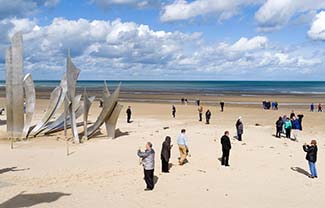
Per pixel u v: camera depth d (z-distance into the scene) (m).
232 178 14.51
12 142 21.31
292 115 28.17
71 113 22.75
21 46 23.33
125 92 102.19
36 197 12.05
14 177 14.60
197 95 84.75
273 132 27.30
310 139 24.61
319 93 95.44
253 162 17.11
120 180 14.20
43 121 25.25
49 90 113.31
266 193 12.73
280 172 15.46
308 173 15.34
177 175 14.86
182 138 16.42
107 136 23.97
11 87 23.55
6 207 11.04
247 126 30.81
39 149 20.42
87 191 12.78
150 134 25.25
